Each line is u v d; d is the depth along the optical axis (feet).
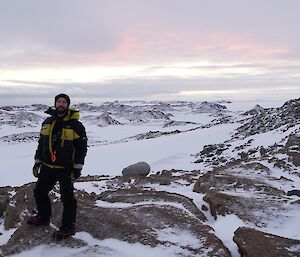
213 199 15.42
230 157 51.06
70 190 11.72
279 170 26.53
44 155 11.62
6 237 12.67
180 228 12.23
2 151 121.39
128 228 12.16
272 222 13.66
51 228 12.25
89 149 83.56
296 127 58.13
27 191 15.16
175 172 34.37
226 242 11.80
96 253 10.98
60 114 11.65
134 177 25.45
